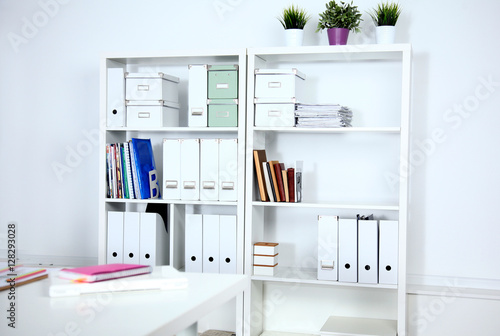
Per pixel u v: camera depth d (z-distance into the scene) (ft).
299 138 11.05
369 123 10.75
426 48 10.44
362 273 9.65
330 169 10.92
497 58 10.16
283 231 11.16
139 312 4.95
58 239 12.31
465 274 10.34
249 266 10.18
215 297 5.65
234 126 10.24
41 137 12.39
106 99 10.69
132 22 11.86
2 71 12.53
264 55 10.30
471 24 10.26
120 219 10.68
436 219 10.43
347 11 10.02
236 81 10.22
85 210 12.17
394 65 10.61
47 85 12.34
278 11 11.11
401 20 10.53
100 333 4.33
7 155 12.54
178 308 5.09
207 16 11.48
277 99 10.00
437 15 10.39
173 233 10.53
